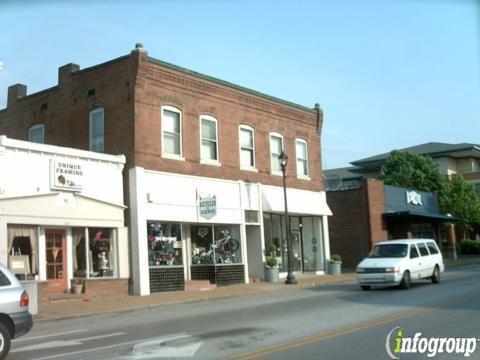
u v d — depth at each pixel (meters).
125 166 22.48
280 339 10.38
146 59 22.83
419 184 50.81
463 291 18.81
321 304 16.39
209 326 12.62
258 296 21.12
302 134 32.09
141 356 9.26
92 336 12.02
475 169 64.25
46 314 16.03
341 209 37.72
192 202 24.44
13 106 27.73
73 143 24.52
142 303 18.48
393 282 20.62
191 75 25.14
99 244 21.39
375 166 64.56
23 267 18.50
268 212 29.61
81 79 24.53
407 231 40.44
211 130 26.17
